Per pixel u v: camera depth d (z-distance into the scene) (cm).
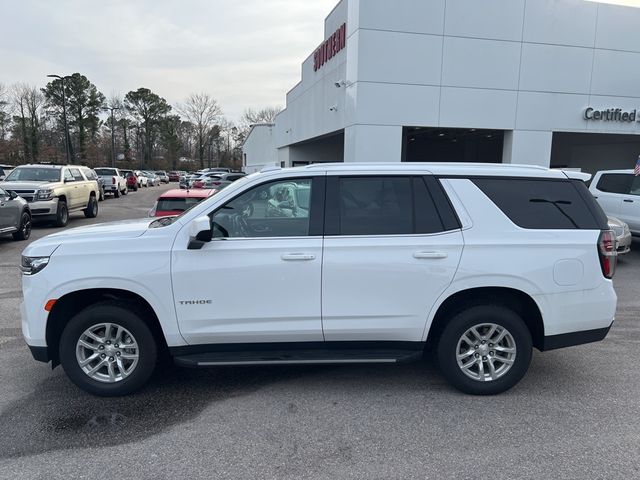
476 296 406
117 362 398
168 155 9712
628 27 1748
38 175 1561
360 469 303
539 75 1714
